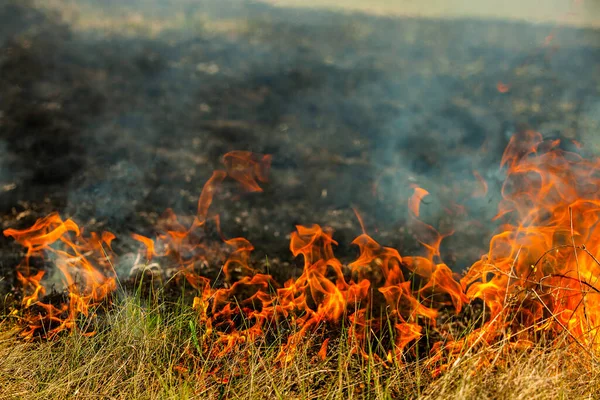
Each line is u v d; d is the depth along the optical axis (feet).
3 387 11.83
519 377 10.82
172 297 16.02
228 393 12.07
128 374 12.30
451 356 12.87
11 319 14.88
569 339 12.23
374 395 12.14
